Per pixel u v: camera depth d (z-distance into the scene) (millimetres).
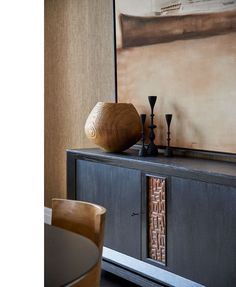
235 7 2764
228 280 2375
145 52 3430
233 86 2816
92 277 1304
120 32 3645
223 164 2742
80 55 4246
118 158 3098
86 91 4203
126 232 3074
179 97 3188
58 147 4664
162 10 3264
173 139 3266
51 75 4707
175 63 3195
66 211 1937
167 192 2738
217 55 2898
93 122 3355
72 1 4297
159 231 2820
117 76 3723
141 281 2945
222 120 2902
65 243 1530
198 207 2533
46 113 4820
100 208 1771
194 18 3031
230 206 2342
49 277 1200
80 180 3486
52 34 4637
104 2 3891
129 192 3029
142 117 3316
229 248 2359
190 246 2600
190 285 2607
